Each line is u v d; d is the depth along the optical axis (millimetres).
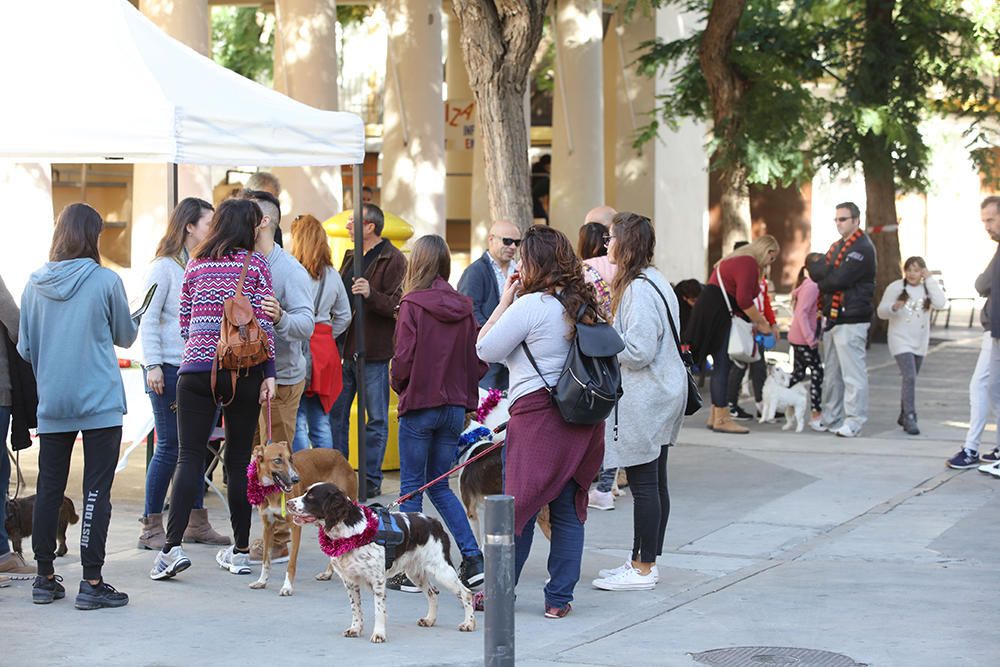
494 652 5270
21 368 7684
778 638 6770
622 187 27922
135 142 8320
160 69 8828
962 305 36812
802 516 10211
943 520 9953
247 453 8078
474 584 7645
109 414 7176
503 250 9805
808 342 15109
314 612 7340
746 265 14414
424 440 7859
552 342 6852
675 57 22938
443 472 7957
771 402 14914
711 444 13742
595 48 23172
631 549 9117
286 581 7703
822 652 6477
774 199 38125
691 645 6656
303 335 8500
